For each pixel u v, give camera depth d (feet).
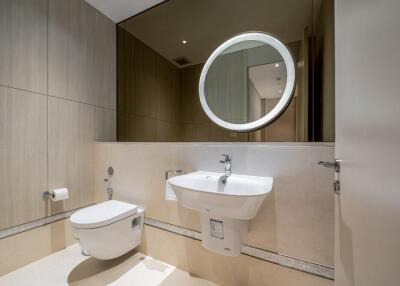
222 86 5.15
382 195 1.44
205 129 5.37
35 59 5.01
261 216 4.01
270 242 3.95
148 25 6.33
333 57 3.73
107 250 4.55
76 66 5.93
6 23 4.50
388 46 1.37
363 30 1.79
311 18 4.35
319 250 3.55
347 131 2.21
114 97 7.05
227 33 5.14
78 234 4.23
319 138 4.18
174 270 4.93
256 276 4.11
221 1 5.23
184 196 3.52
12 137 4.63
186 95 5.68
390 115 1.34
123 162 5.93
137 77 6.59
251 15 4.88
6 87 4.51
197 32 5.53
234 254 3.82
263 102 4.61
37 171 5.08
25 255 4.87
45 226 5.26
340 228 2.47
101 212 4.82
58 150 5.53
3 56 4.46
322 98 4.14
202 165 4.70
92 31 6.35
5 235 4.54
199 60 5.50
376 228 1.54
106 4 6.21
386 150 1.39
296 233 3.73
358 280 1.90
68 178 5.78
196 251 4.79
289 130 4.39
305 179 3.65
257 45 4.76
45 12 5.20
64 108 5.65
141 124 6.50
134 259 5.32
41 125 5.16
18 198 4.74
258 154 4.05
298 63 4.39
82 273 4.72
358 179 1.90
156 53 6.19
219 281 4.49
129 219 4.97
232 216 3.25
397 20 1.25
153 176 5.41
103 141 6.73
